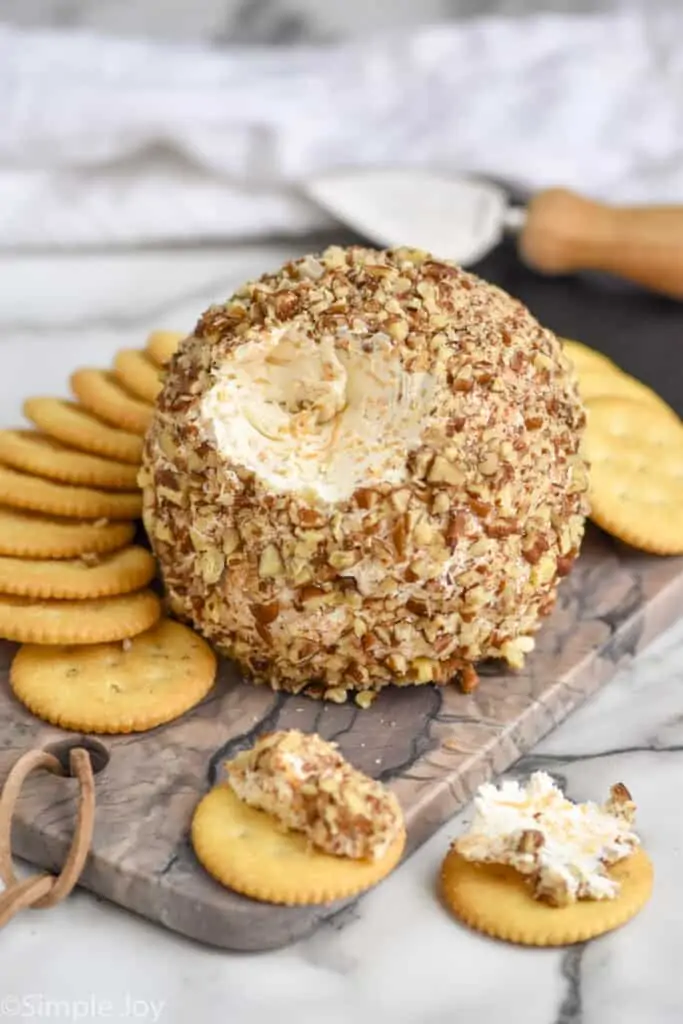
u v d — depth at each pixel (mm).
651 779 563
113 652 583
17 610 575
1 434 635
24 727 563
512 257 845
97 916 526
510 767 569
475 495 546
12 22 1014
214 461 554
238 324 568
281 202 857
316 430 555
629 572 629
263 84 887
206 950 517
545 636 601
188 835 529
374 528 543
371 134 857
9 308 834
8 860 524
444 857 538
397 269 576
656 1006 497
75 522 612
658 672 609
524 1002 499
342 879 507
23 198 854
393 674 572
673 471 653
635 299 811
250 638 569
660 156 869
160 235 862
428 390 549
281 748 521
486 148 852
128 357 675
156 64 902
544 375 571
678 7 999
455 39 903
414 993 502
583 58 899
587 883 513
